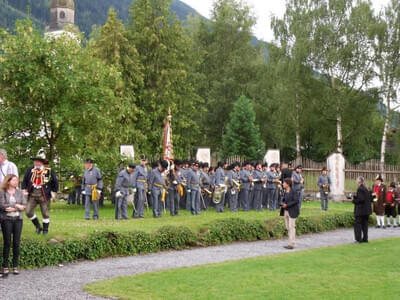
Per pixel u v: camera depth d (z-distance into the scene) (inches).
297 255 533.6
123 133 1347.2
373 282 398.6
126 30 1680.6
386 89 1576.0
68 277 422.0
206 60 2203.5
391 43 1551.4
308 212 890.7
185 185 875.4
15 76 906.1
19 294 362.6
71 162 968.9
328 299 344.5
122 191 762.8
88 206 746.8
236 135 1854.1
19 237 432.8
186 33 2364.7
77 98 959.0
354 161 1996.8
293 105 1657.2
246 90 2079.2
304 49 1573.6
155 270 456.1
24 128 958.4
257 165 999.6
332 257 520.4
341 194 1333.7
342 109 1633.9
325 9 1600.6
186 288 374.6
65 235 514.0
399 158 1798.7
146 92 1638.8
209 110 2127.2
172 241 580.4
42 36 974.4
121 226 613.6
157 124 1680.6
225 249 591.2
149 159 1536.7
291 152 2106.3
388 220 914.1
